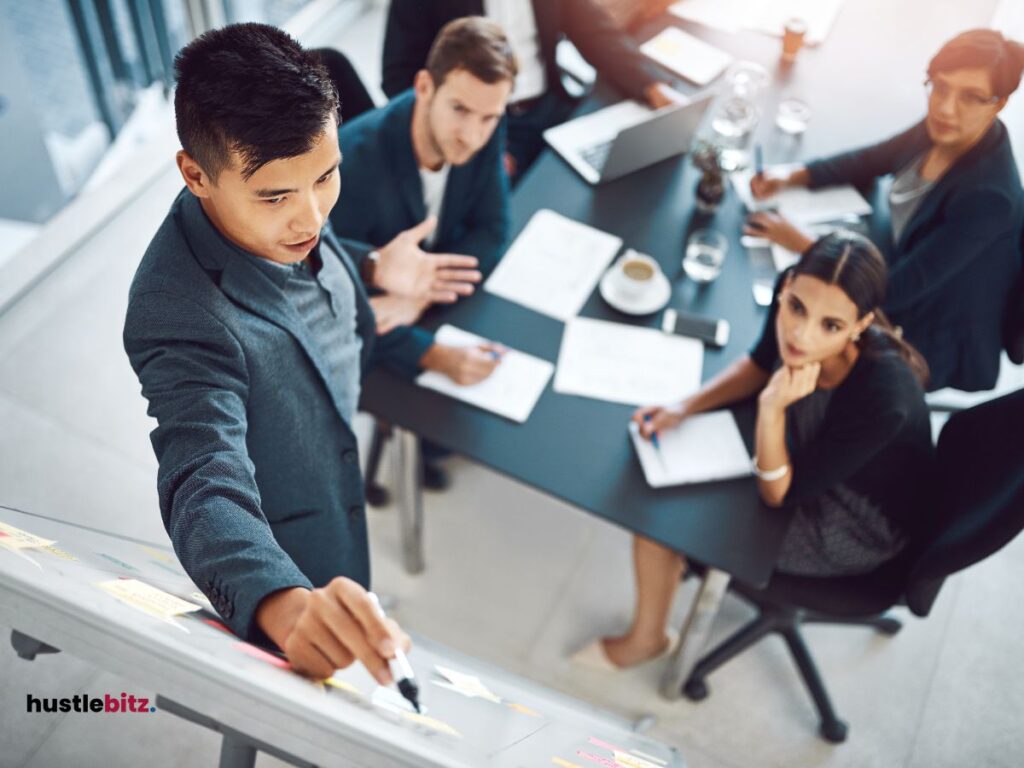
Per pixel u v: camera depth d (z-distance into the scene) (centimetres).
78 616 69
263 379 115
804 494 172
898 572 191
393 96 248
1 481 249
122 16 340
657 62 268
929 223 213
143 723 207
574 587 247
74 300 294
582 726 131
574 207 227
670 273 214
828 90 265
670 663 227
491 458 178
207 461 97
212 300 107
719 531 171
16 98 398
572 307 205
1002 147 202
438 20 238
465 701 103
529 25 267
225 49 88
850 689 230
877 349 169
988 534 159
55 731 204
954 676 233
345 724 71
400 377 188
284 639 85
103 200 313
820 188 236
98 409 269
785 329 162
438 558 250
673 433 184
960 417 180
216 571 89
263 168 90
